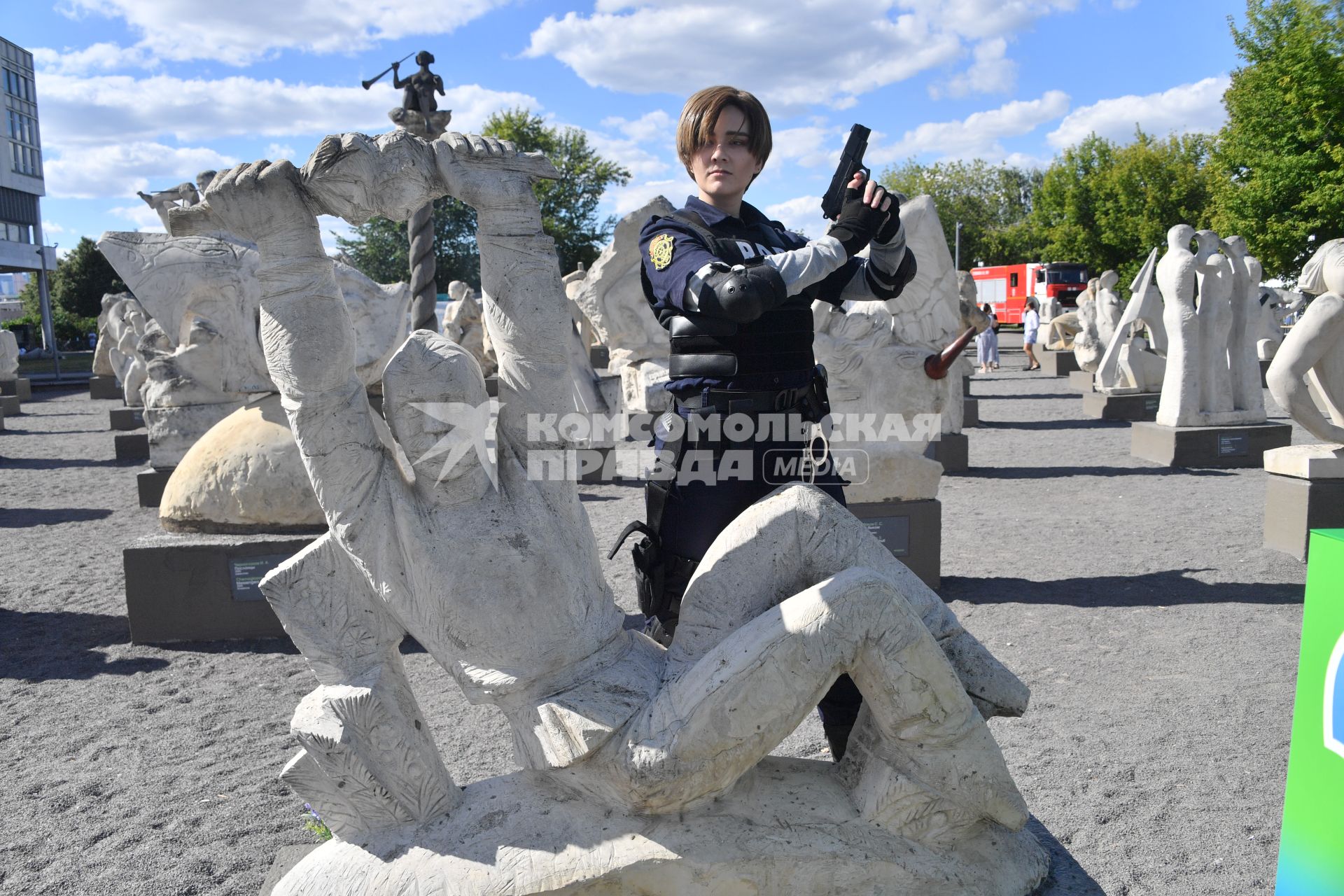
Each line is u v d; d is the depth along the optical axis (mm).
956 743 1938
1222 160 21750
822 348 6797
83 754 3951
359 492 1944
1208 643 5012
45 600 6305
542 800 2033
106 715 4363
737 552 2064
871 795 1998
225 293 8961
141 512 9234
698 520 2264
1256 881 2824
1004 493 9445
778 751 3773
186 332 9281
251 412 5543
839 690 2287
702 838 1902
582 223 44750
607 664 2023
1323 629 2201
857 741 2086
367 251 36562
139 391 16000
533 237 1923
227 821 3338
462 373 1862
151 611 5289
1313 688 2234
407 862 1967
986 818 2078
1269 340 19344
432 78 4320
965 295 14719
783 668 1819
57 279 49000
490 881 1899
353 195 1824
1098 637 5148
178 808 3438
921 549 6078
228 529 5336
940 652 1906
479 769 3693
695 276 2012
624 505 9133
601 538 7742
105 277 49312
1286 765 3586
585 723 1890
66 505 9664
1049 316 32562
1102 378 15125
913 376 6176
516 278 1909
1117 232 42344
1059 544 7289
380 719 2004
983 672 2094
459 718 4223
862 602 1843
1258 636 5094
